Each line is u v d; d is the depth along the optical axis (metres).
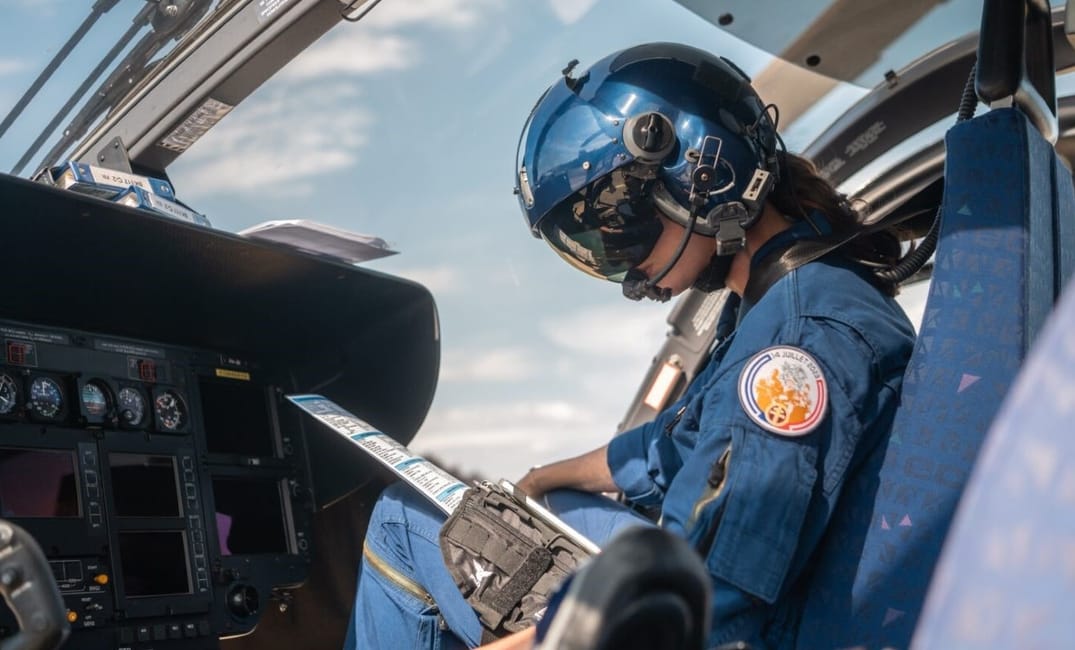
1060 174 1.56
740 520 1.41
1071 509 0.41
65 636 0.99
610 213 1.72
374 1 2.52
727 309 1.92
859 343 1.51
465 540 1.61
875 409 1.49
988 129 1.51
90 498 2.32
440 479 1.74
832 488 1.44
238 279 2.62
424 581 1.85
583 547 1.58
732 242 1.67
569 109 1.73
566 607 0.54
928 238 1.68
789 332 1.53
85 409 2.37
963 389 1.42
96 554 2.30
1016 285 1.44
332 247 2.56
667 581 0.55
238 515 2.65
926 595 1.39
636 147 1.66
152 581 2.38
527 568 1.58
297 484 2.82
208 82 2.62
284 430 2.83
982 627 0.43
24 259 2.35
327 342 2.96
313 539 2.87
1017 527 0.42
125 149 2.77
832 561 1.47
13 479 2.21
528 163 1.77
